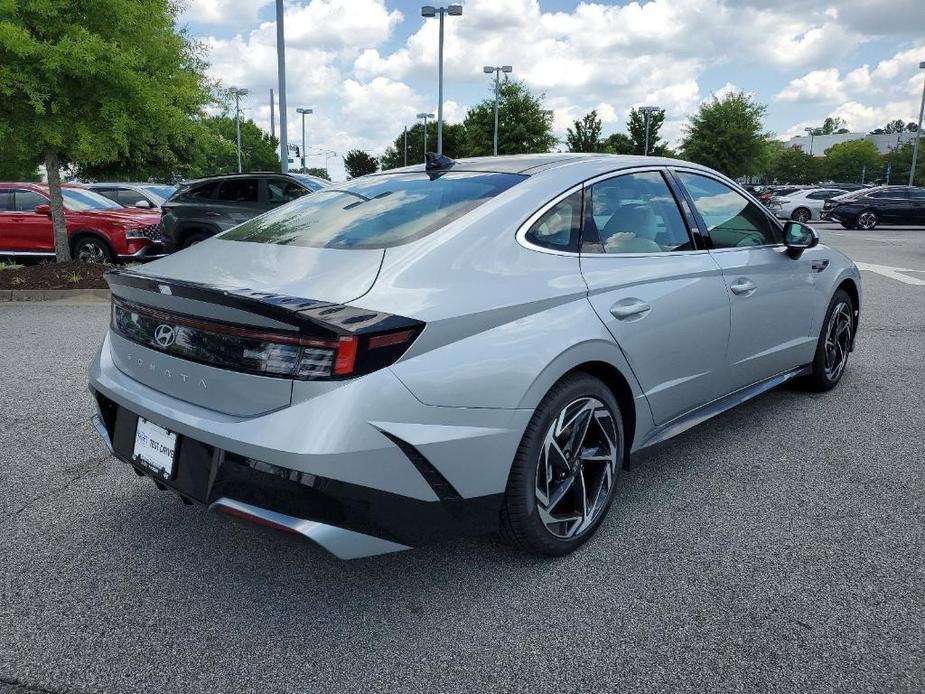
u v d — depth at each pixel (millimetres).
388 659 2273
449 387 2320
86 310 8570
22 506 3326
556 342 2607
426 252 2521
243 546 2992
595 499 2953
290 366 2168
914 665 2215
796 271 4262
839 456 3877
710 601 2561
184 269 2648
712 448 4012
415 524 2342
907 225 25156
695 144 47844
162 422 2459
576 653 2293
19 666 2236
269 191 11391
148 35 10148
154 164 33375
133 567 2818
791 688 2121
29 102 9195
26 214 12078
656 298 3131
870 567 2768
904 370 5582
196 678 2191
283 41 17000
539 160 3240
